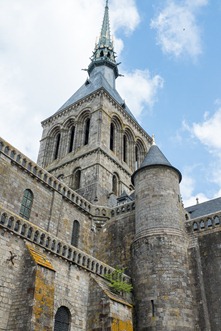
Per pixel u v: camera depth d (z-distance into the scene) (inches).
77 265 979.3
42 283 799.7
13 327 743.1
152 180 1296.8
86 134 2004.2
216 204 1456.7
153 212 1209.4
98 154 1765.5
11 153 1154.7
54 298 869.8
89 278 1003.9
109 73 2554.1
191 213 1481.3
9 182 1113.4
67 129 2107.5
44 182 1248.8
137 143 2229.3
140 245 1159.6
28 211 1157.7
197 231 1181.7
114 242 1339.8
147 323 997.8
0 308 760.3
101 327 893.8
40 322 743.7
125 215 1389.0
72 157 1887.3
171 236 1142.3
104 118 1943.9
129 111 2327.8
